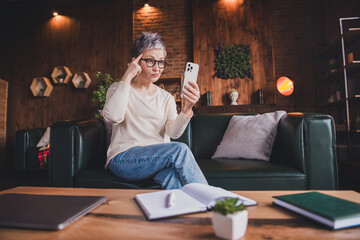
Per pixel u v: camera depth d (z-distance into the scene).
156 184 1.20
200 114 2.10
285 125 1.59
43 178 3.48
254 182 1.32
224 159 1.72
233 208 0.47
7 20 5.03
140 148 1.22
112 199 0.75
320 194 0.69
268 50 4.41
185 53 4.76
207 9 4.61
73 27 4.89
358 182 2.78
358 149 3.10
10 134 4.79
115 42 4.77
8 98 4.86
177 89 4.75
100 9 4.86
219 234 0.47
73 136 1.44
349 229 0.51
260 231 0.50
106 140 1.84
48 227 0.52
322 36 4.53
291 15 4.64
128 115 1.39
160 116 1.42
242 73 4.40
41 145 3.48
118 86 1.29
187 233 0.50
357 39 3.27
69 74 4.68
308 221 0.56
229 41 4.51
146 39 1.39
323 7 4.52
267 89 4.35
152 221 0.56
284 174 1.34
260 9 4.49
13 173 3.98
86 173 1.38
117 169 1.25
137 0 4.96
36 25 4.97
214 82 4.50
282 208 0.65
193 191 0.74
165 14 4.87
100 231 0.51
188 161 1.06
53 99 4.78
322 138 1.41
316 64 4.42
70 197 0.72
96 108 4.67
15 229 0.52
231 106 4.23
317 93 4.39
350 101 3.27
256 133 1.73
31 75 4.88
